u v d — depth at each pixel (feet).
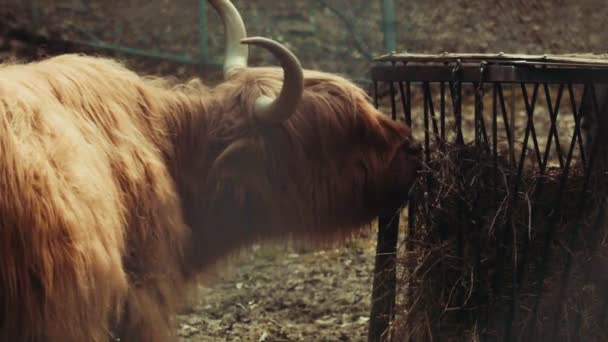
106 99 15.85
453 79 16.24
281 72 17.51
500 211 16.33
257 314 23.32
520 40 38.58
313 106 17.16
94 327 13.69
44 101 14.51
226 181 17.02
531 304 16.61
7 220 12.86
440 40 39.29
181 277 17.07
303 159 17.22
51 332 13.23
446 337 16.84
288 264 27.07
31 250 12.92
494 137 15.93
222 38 40.86
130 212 15.30
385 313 18.07
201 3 38.09
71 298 13.17
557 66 15.39
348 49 40.50
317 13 42.09
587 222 16.81
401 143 17.71
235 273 26.30
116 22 40.93
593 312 16.74
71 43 39.47
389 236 18.20
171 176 16.93
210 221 17.44
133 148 15.70
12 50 38.45
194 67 38.83
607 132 16.88
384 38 36.24
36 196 12.95
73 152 13.67
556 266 16.75
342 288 25.07
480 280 16.55
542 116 35.81
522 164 15.90
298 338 21.58
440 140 17.13
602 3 37.76
